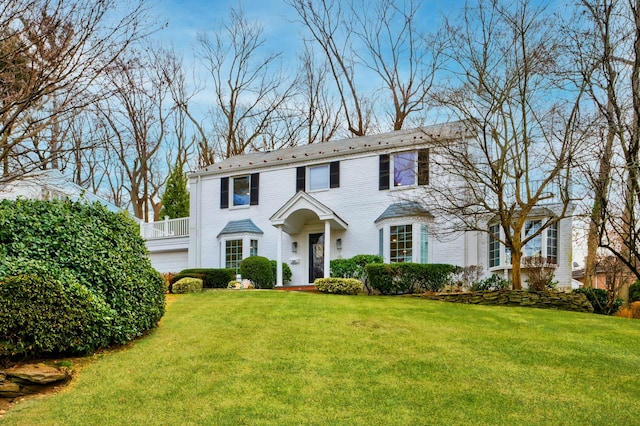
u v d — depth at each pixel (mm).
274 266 19438
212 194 22672
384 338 8688
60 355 7137
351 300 13133
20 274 6695
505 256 16422
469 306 12734
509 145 14617
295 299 13039
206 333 8883
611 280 15469
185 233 23750
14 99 7156
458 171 14758
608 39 12422
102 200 21625
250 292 14984
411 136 19422
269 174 21484
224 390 6168
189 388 6227
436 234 15641
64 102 7953
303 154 21281
